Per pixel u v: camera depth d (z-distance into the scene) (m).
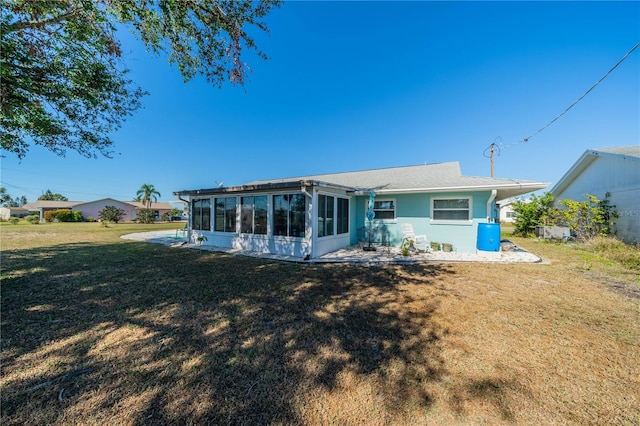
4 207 49.12
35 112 4.90
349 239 10.68
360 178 13.03
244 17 4.47
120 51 4.47
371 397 2.00
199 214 11.48
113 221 33.88
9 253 8.81
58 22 3.84
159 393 2.04
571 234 12.58
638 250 7.94
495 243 8.00
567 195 15.79
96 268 6.57
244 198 9.70
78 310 3.76
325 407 1.90
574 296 4.41
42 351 2.65
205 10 4.03
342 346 2.77
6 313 3.64
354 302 4.15
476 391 2.07
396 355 2.59
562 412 1.87
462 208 9.18
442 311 3.77
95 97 5.55
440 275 5.89
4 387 2.08
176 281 5.36
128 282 5.27
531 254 8.58
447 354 2.62
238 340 2.90
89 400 1.95
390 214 10.52
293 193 8.39
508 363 2.47
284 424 1.75
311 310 3.81
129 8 3.48
